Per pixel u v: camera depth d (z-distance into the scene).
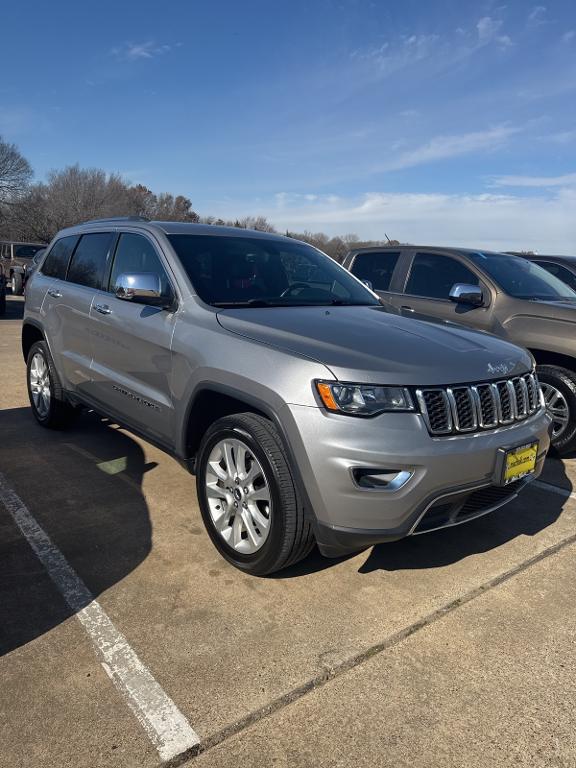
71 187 59.47
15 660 2.38
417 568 3.22
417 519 2.61
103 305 4.17
